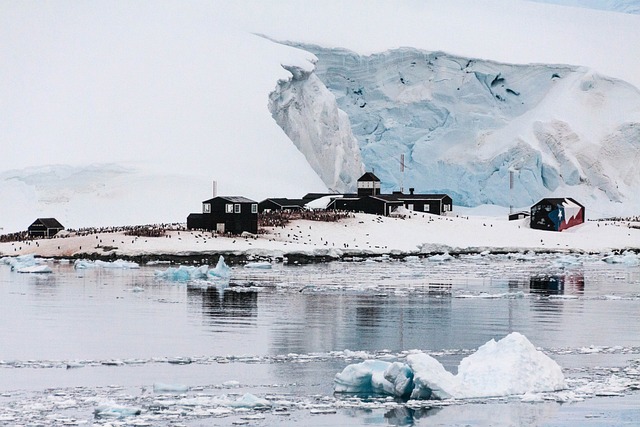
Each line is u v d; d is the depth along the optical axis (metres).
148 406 95.00
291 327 144.38
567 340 133.88
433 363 100.44
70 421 89.00
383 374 101.62
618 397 98.94
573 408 94.88
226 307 168.75
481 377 100.62
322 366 114.19
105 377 108.12
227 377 108.31
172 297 185.00
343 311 163.62
